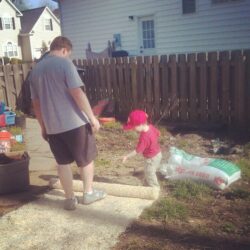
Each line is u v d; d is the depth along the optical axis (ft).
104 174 17.39
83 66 32.81
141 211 13.03
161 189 15.02
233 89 24.29
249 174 15.89
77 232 11.93
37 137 25.88
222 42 41.78
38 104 13.00
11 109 33.50
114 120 28.37
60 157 13.05
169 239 11.15
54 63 12.21
